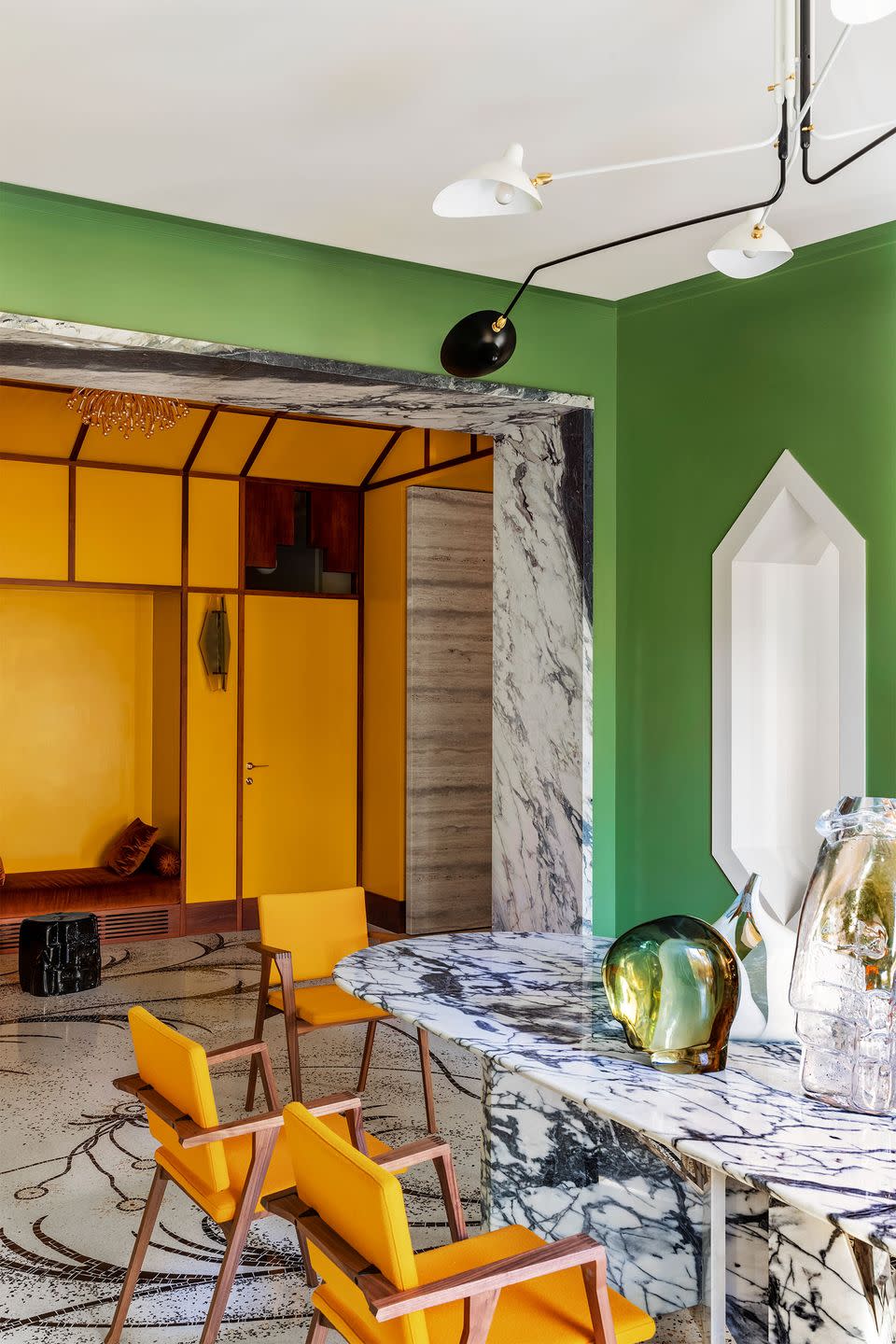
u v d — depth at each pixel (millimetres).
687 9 2543
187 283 3861
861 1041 2178
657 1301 2756
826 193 3547
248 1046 3008
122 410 5445
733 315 4316
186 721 7473
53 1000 5906
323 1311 2186
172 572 7441
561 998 2941
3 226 3568
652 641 4668
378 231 3934
